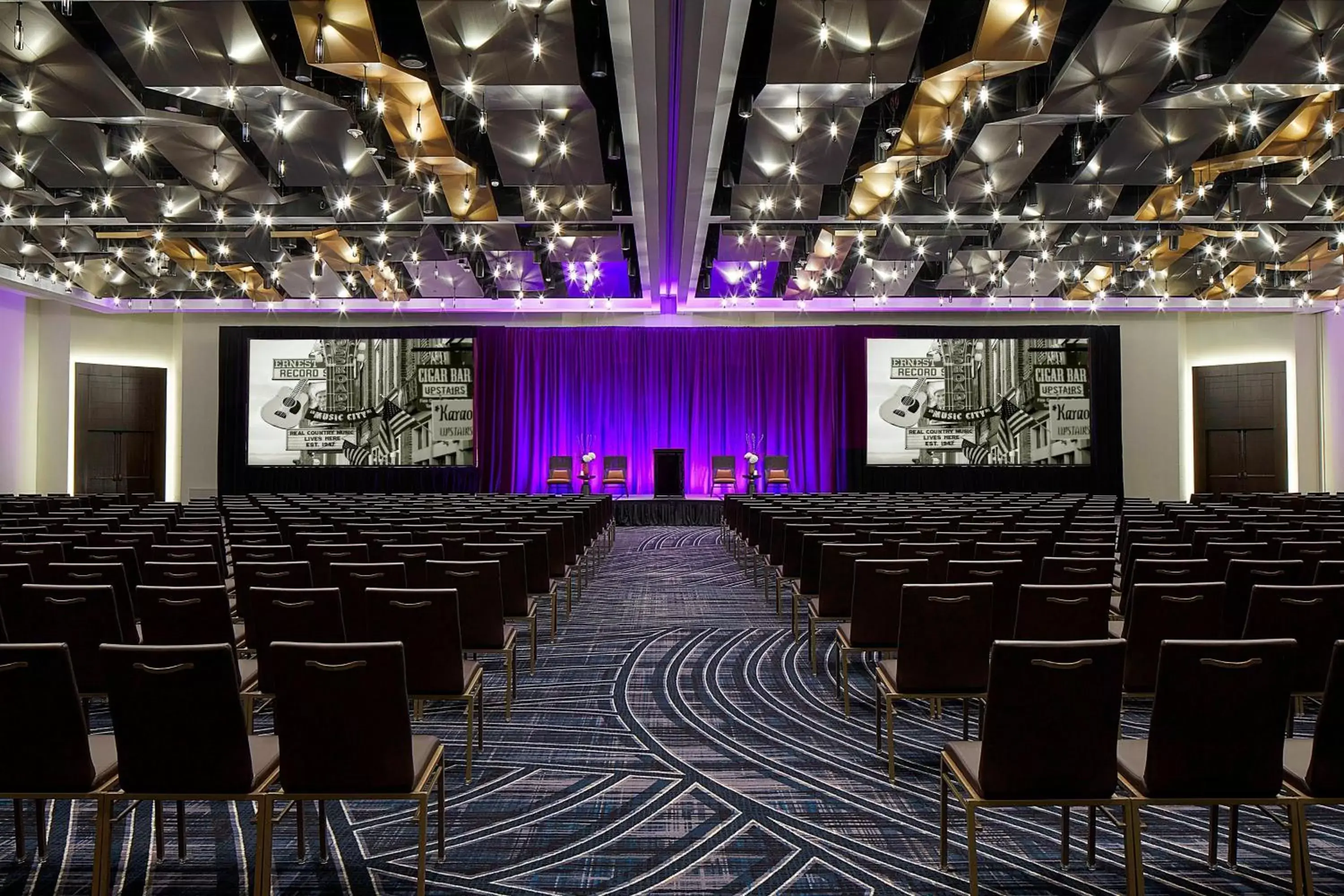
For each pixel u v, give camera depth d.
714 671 5.75
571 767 4.02
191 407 17.91
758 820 3.44
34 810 3.56
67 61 6.71
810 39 6.31
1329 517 8.14
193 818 3.48
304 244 13.02
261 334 17.55
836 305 17.48
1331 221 10.53
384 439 17.64
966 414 17.92
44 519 7.98
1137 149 8.38
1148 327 18.23
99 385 17.11
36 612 3.91
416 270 14.05
